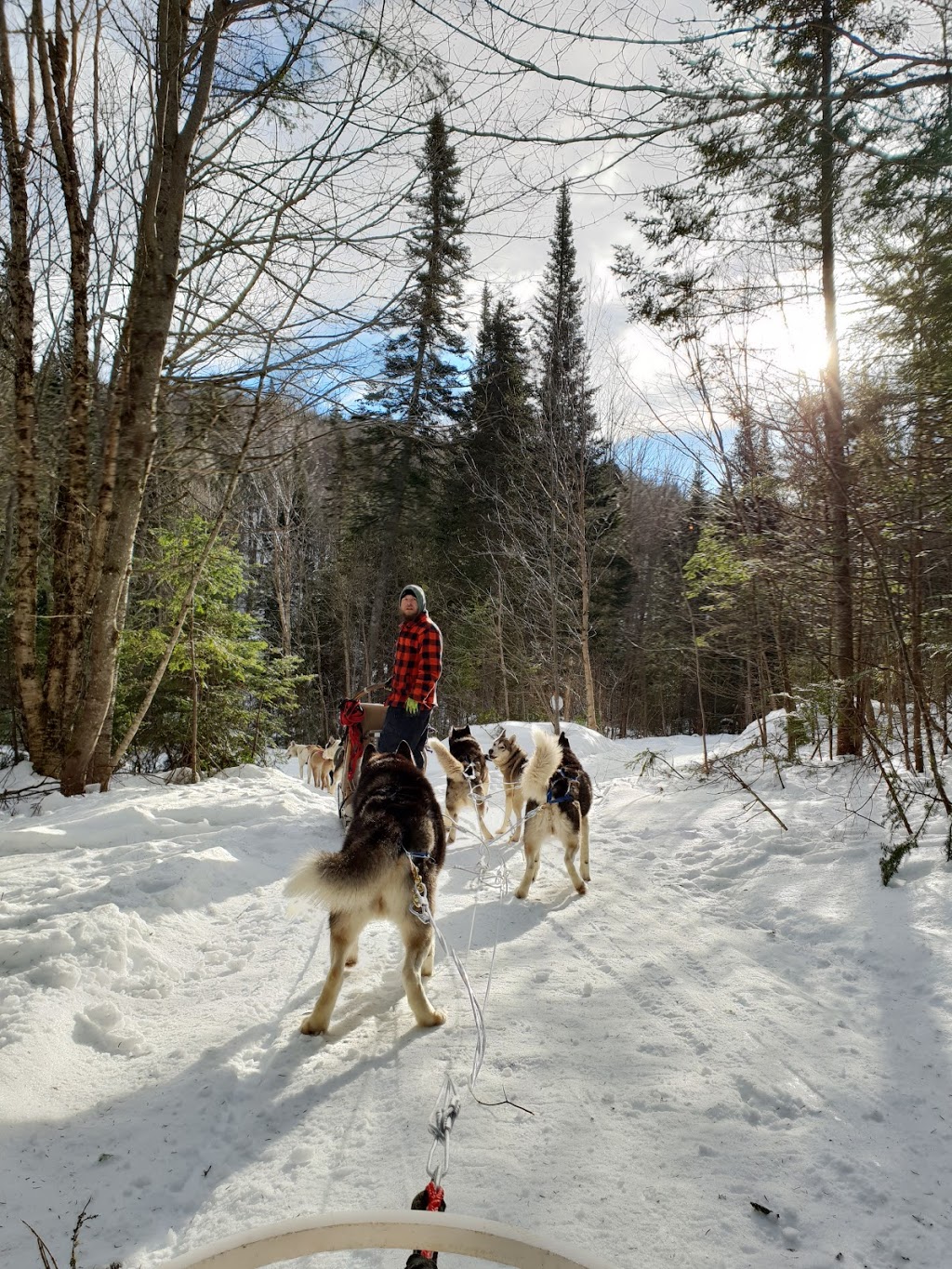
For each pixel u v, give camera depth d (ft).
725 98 11.76
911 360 17.08
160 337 28.91
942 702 20.52
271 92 26.91
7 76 28.63
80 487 33.88
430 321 28.76
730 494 25.08
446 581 97.09
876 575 19.94
